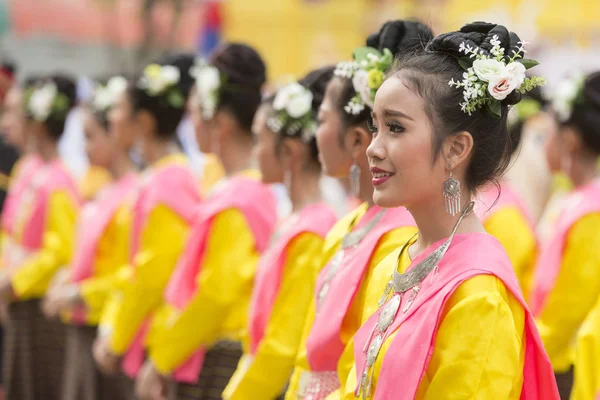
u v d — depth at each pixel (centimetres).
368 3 2336
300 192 820
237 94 971
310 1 2373
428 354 478
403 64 505
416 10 2233
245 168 985
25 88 1522
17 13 2339
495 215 1006
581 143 1023
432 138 487
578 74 1039
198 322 933
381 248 604
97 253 1233
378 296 554
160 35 2352
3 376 1502
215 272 925
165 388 987
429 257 502
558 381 974
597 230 965
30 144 1527
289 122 809
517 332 485
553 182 1275
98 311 1223
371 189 659
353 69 653
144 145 1145
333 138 675
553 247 988
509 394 476
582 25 1980
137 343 1091
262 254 937
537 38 1991
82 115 1420
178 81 1133
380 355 504
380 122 501
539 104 1185
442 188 495
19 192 1520
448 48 496
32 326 1392
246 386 781
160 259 1069
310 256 773
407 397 477
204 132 991
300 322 771
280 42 2378
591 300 959
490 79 479
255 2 2403
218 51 992
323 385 626
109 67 2364
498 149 499
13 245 1447
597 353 860
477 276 480
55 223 1386
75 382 1262
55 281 1331
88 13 2369
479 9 2114
